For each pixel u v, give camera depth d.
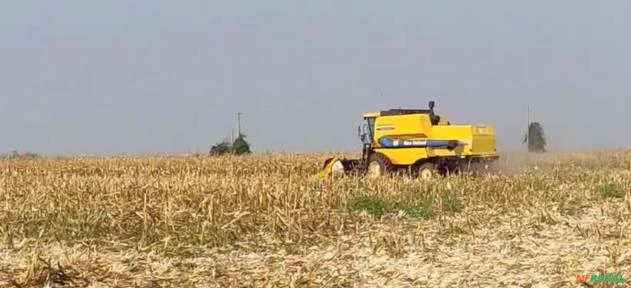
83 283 10.74
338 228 15.46
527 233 14.68
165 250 13.11
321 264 12.17
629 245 12.89
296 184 18.84
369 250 13.29
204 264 12.30
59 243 13.96
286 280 10.88
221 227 14.22
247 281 11.02
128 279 11.09
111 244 13.77
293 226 14.79
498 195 19.70
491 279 10.78
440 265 11.90
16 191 19.22
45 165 36.78
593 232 14.31
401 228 15.48
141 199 17.27
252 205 17.09
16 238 14.52
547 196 19.72
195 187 18.64
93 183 20.45
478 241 13.94
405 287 10.59
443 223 15.86
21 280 10.57
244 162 36.81
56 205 16.58
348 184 20.64
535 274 10.92
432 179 22.48
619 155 40.97
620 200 19.62
